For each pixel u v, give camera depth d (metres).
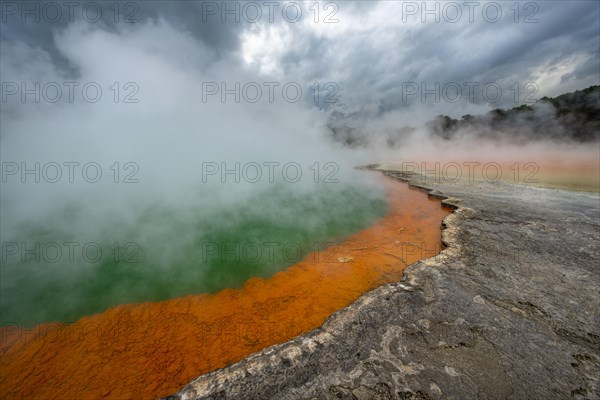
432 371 2.85
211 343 3.86
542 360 2.96
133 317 4.48
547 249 5.35
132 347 3.86
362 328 3.45
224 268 5.78
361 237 6.95
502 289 4.15
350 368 2.91
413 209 8.64
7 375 3.54
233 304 4.67
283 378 2.83
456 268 4.73
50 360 3.74
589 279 4.38
